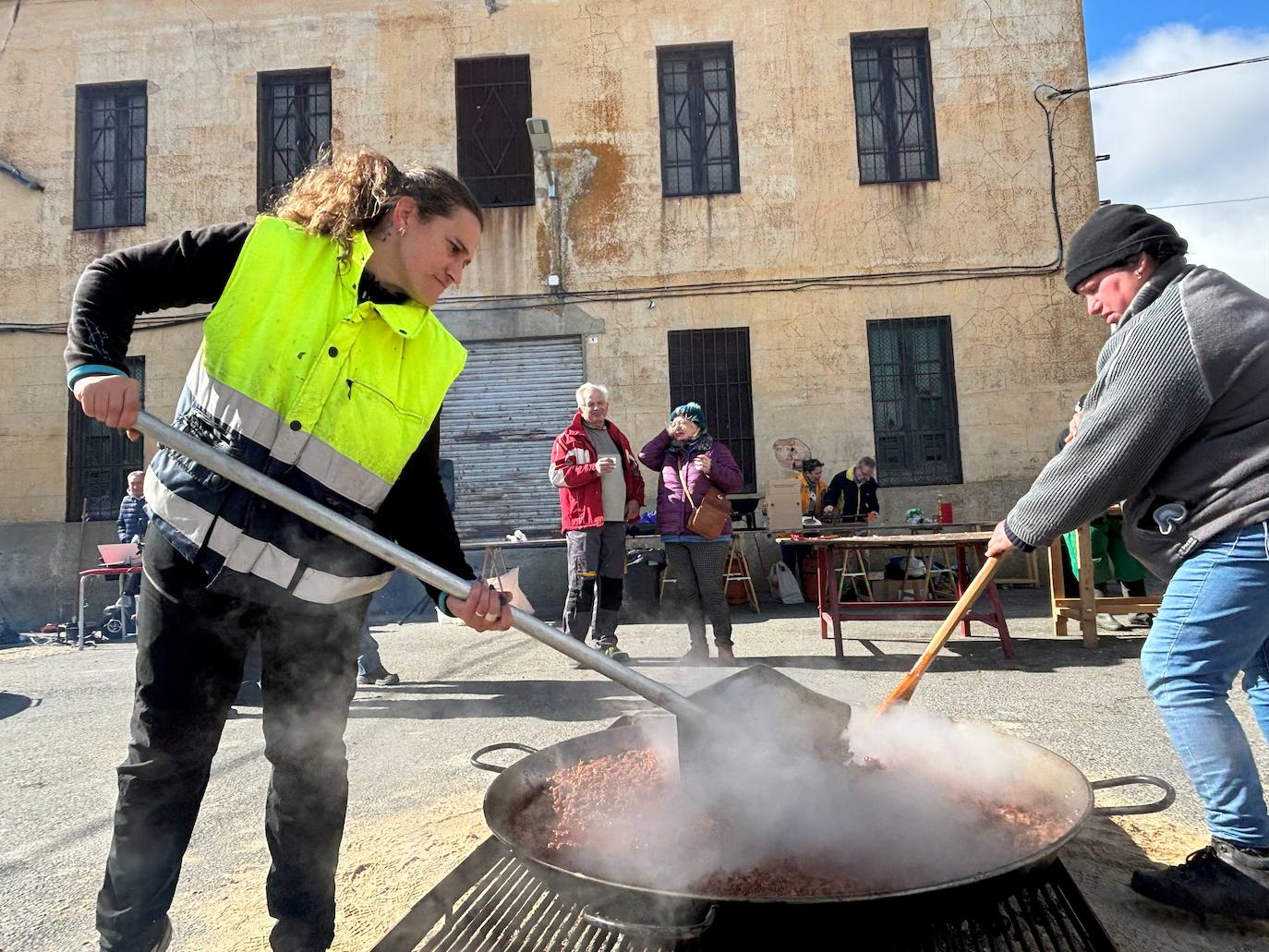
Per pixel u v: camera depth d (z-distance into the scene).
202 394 1.51
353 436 1.54
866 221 9.72
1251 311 1.82
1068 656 4.95
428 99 10.09
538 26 10.03
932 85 9.79
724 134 10.05
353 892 2.08
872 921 1.26
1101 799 2.60
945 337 9.72
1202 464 1.84
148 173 10.17
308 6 10.17
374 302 1.56
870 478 8.74
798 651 5.47
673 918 1.37
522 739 3.53
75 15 10.31
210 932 1.94
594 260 9.91
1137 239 1.95
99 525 9.91
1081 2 9.65
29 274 10.16
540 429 9.89
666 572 8.34
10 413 10.05
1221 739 1.85
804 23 9.85
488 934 1.53
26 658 7.00
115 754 3.64
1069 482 1.93
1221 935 1.79
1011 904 1.60
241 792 3.00
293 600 1.50
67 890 2.24
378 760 3.32
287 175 10.27
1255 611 1.81
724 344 9.81
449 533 1.79
